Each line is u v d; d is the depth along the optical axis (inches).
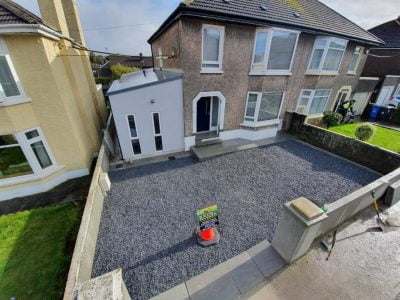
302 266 168.7
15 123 268.5
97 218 226.8
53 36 281.1
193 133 406.6
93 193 229.1
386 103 765.9
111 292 97.1
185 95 361.1
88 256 176.2
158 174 334.0
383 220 214.8
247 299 146.9
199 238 204.4
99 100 578.2
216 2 334.3
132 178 324.2
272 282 157.6
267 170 339.3
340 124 589.6
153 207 257.3
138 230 221.8
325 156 388.5
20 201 299.0
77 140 329.4
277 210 246.4
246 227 220.1
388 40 786.2
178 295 153.6
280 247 175.2
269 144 442.3
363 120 653.3
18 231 237.9
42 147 309.9
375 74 783.1
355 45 507.5
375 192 217.9
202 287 157.9
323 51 443.5
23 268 191.5
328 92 533.6
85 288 98.9
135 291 159.9
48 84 280.1
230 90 396.8
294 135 484.4
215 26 325.1
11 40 242.5
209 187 296.0
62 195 308.3
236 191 285.4
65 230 237.6
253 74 393.7
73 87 351.6
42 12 291.9
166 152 405.7
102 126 530.0
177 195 279.7
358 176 318.0
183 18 300.7
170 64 431.8
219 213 242.2
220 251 191.8
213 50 351.3
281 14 395.9
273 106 453.1
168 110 366.0
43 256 203.8
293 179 312.3
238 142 443.2
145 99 340.8
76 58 392.8
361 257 176.1
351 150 366.3
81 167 350.6
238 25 341.1
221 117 419.8
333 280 157.6
